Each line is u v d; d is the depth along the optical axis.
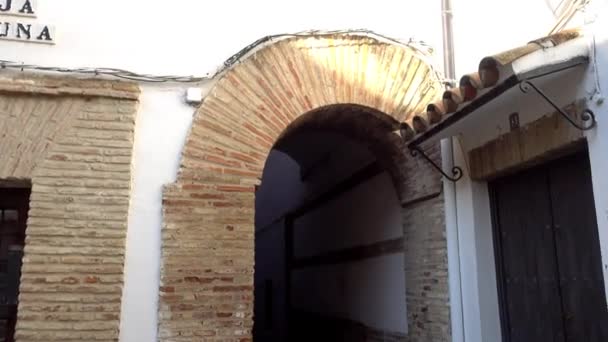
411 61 6.05
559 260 4.77
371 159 7.62
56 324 4.78
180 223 5.15
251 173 5.42
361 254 8.02
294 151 10.52
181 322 4.99
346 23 5.94
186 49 5.55
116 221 5.03
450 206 5.77
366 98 5.85
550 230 4.89
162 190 5.20
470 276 5.55
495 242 5.61
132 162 5.20
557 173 4.84
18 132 5.05
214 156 5.36
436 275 5.83
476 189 5.69
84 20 5.40
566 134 4.38
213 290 5.10
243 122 5.50
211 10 5.68
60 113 5.15
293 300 12.02
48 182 5.00
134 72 5.39
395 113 5.91
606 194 3.97
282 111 5.62
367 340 7.62
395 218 6.89
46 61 5.23
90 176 5.07
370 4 6.04
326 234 9.78
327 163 9.83
